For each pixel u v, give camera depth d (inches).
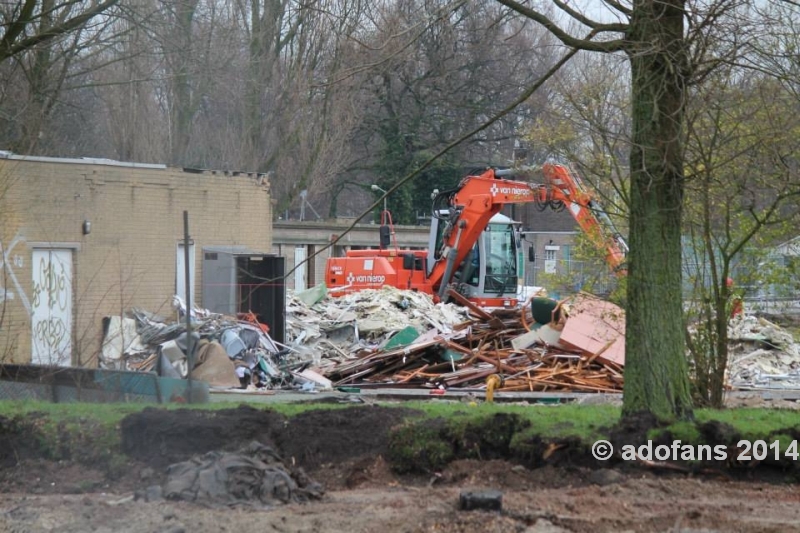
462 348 1675.7
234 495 746.2
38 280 1656.0
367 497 772.0
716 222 1137.4
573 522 698.8
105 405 940.0
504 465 832.3
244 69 2522.1
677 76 831.7
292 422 870.4
